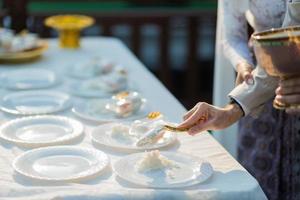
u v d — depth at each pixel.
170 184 1.57
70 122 2.05
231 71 2.43
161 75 4.51
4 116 2.16
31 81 2.63
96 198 1.51
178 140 1.91
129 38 4.87
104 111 2.17
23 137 1.93
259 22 2.02
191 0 6.67
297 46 1.50
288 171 2.19
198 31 4.49
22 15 3.82
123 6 6.46
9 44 3.09
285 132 2.16
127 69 2.86
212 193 1.53
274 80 1.84
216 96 2.47
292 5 1.78
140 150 1.82
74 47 3.34
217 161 1.75
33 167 1.69
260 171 2.25
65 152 1.78
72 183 1.59
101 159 1.72
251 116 2.10
